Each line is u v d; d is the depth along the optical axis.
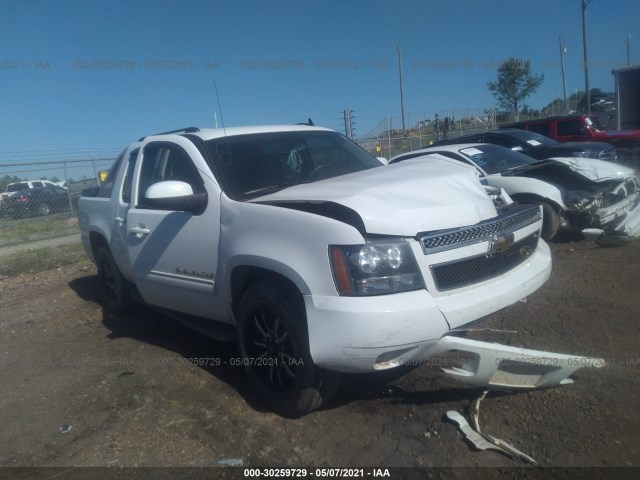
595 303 4.94
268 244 3.40
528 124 15.75
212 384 4.09
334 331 3.00
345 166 4.87
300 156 4.65
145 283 4.82
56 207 17.31
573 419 3.16
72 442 3.47
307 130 5.04
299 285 3.17
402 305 2.95
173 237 4.30
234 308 3.93
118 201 5.29
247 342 3.70
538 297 5.25
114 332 5.51
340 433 3.27
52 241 13.03
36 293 7.47
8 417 3.89
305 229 3.21
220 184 3.99
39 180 17.31
